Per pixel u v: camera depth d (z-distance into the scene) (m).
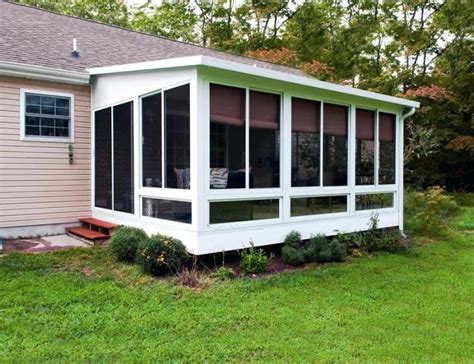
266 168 6.55
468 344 3.72
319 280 5.66
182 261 5.73
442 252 7.83
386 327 4.06
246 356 3.38
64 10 24.36
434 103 18.06
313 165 7.32
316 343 3.64
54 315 4.12
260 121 6.45
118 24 25.73
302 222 7.12
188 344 3.56
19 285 4.93
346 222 7.95
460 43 18.17
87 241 7.41
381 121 8.88
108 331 3.79
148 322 4.00
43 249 6.86
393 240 7.88
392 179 9.19
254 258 5.93
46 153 8.08
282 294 4.98
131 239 6.12
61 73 7.91
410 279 5.87
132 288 5.01
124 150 7.41
